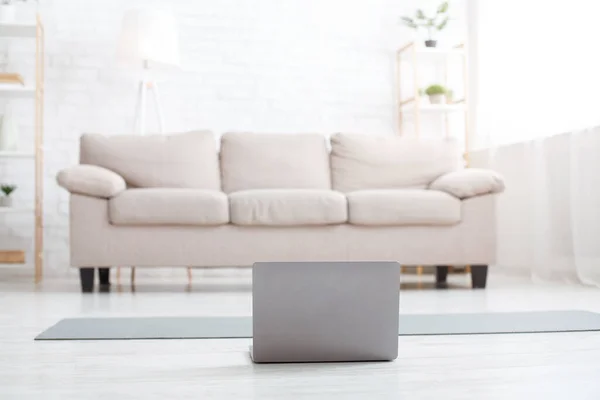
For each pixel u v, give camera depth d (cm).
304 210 374
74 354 174
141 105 491
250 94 530
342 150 445
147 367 156
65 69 511
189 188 418
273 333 157
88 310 278
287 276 156
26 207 464
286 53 535
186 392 130
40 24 481
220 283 444
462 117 552
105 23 515
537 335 203
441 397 125
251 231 378
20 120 505
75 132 511
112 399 125
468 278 483
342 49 541
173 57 469
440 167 443
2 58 504
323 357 159
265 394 128
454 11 555
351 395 127
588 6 417
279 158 434
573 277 430
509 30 495
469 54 554
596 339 194
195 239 375
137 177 414
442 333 206
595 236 405
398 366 154
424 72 554
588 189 408
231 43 529
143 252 373
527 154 470
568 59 433
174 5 523
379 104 545
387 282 158
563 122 437
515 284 418
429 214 381
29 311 275
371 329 159
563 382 138
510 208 485
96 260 371
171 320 240
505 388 132
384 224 382
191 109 524
